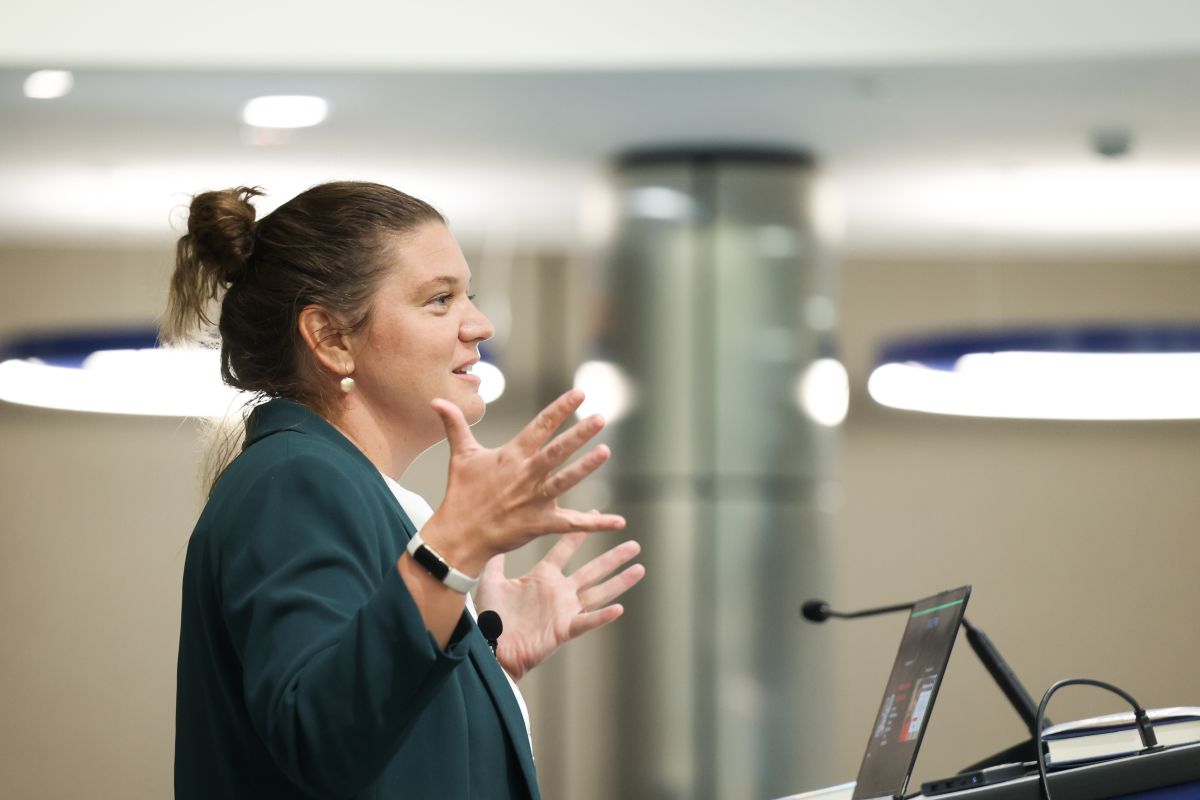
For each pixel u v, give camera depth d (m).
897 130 8.15
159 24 6.86
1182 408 8.42
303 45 6.87
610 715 8.38
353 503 2.16
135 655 13.05
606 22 6.88
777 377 8.53
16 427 13.17
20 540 13.08
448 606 1.94
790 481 8.48
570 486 1.96
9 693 12.93
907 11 6.79
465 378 2.47
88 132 8.38
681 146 8.52
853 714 13.01
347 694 1.89
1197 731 2.64
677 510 8.39
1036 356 8.48
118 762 12.95
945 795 2.32
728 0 6.86
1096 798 2.29
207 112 7.86
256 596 2.04
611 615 2.97
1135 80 7.13
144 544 13.15
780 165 8.66
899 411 13.36
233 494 2.22
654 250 8.61
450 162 9.02
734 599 8.33
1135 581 13.27
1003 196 10.08
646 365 8.54
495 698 2.35
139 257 13.12
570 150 8.65
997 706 13.05
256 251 2.49
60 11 6.84
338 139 8.46
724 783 8.20
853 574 13.19
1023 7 6.70
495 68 6.90
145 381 9.60
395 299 2.42
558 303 13.31
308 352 2.43
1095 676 13.19
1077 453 13.38
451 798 2.19
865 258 13.45
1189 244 12.23
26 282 13.05
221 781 2.22
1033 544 13.30
